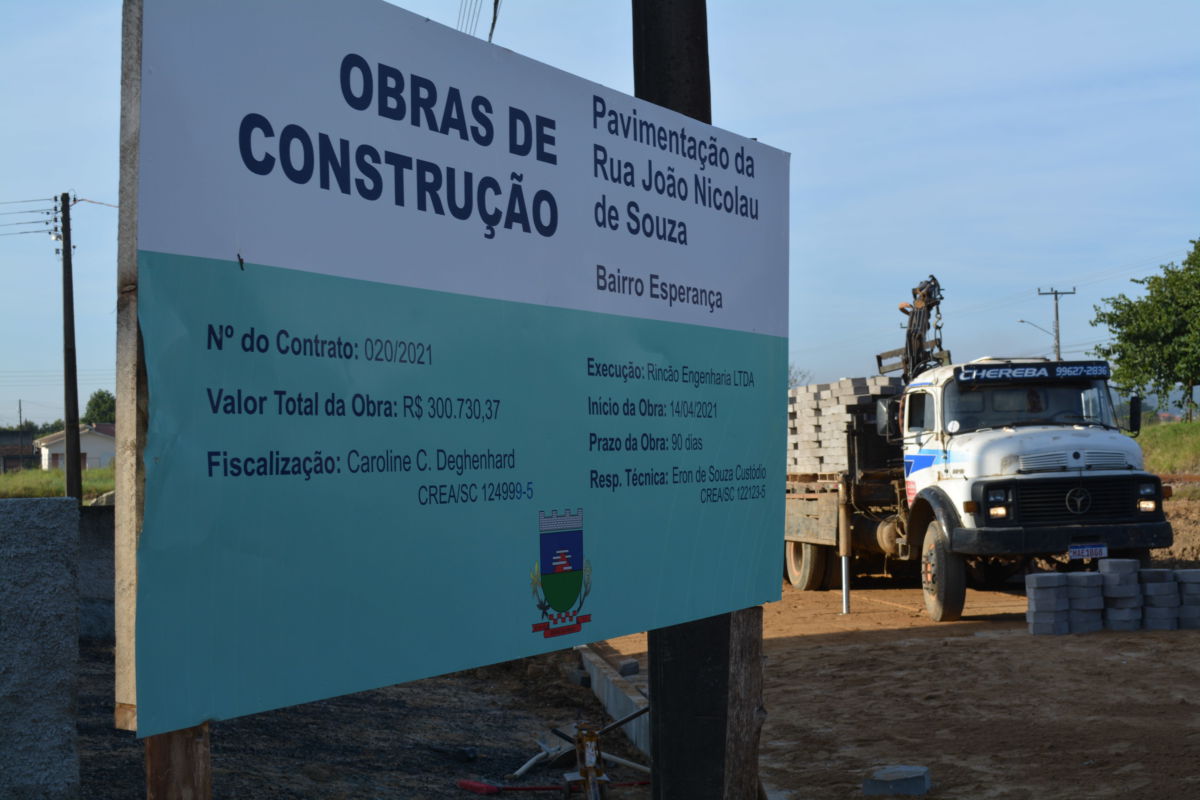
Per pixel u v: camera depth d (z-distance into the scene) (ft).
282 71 9.69
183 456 8.82
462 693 30.99
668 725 16.14
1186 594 34.78
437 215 11.19
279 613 9.53
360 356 10.30
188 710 8.84
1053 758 20.97
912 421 43.24
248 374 9.32
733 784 16.05
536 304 12.42
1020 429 40.19
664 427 14.48
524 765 22.33
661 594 14.32
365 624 10.28
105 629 29.12
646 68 16.06
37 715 10.16
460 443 11.37
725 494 15.65
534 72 12.52
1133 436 42.16
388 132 10.68
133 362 8.59
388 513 10.53
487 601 11.63
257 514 9.37
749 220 16.38
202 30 9.04
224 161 9.18
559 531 12.66
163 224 8.73
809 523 49.90
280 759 20.95
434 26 11.21
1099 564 35.47
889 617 41.73
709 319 15.43
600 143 13.53
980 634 34.96
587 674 31.86
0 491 179.63
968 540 37.93
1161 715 23.66
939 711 25.20
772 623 41.52
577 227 13.09
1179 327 148.97
